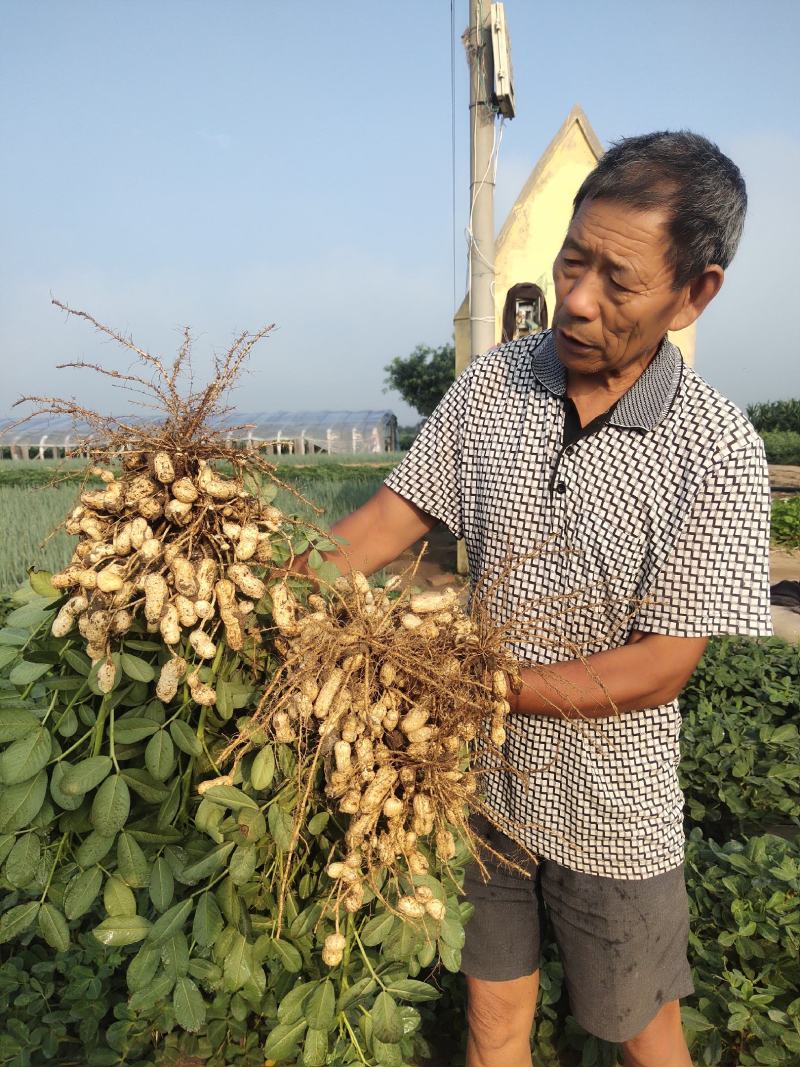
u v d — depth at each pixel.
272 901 1.58
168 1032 2.39
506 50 7.30
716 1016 2.32
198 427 1.47
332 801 1.49
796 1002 2.25
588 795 1.71
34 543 9.49
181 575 1.34
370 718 1.35
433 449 1.91
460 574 9.12
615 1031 1.80
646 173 1.36
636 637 1.67
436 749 1.39
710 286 1.51
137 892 1.93
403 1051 1.76
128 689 1.46
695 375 1.63
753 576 1.55
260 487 1.60
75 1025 2.58
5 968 2.56
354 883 1.38
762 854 2.65
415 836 1.41
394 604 1.51
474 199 7.84
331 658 1.36
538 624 1.73
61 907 1.55
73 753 1.52
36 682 1.64
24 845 1.48
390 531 1.97
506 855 1.84
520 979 1.92
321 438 45.06
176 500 1.41
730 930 2.47
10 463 26.44
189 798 1.54
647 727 1.69
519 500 1.74
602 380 1.62
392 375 47.06
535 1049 2.44
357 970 1.57
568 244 1.47
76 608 1.41
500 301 8.99
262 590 1.43
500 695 1.50
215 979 1.54
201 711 1.47
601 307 1.43
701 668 4.47
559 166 8.88
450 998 2.60
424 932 1.50
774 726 4.14
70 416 1.45
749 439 1.55
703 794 3.50
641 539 1.61
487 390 1.83
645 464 1.59
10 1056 2.34
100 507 1.42
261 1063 2.35
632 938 1.75
